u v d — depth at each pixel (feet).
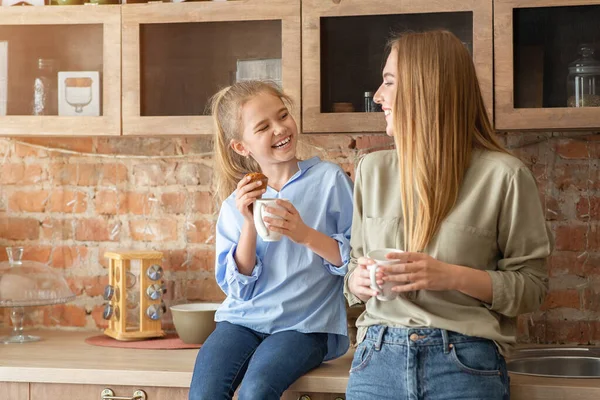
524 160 8.33
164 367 7.09
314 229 6.94
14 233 9.25
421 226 5.54
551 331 8.33
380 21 7.55
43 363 7.27
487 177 5.62
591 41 7.22
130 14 7.92
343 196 7.23
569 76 7.25
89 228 9.18
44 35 8.11
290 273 7.10
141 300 8.47
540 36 7.29
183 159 9.02
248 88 7.18
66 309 9.23
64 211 9.20
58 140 9.20
